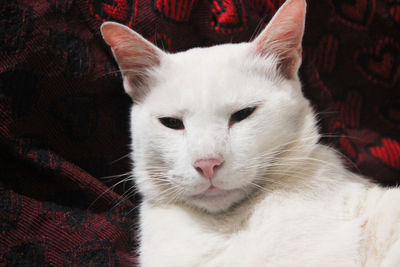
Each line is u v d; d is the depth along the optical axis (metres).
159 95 0.45
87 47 0.48
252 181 0.43
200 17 0.51
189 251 0.43
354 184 0.45
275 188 0.44
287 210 0.42
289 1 0.44
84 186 0.47
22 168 0.46
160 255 0.44
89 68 0.48
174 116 0.44
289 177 0.44
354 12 0.51
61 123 0.48
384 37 0.52
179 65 0.45
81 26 0.48
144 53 0.46
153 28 0.50
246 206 0.44
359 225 0.42
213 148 0.42
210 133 0.43
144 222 0.46
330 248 0.41
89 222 0.46
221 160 0.42
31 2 0.46
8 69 0.45
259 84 0.44
